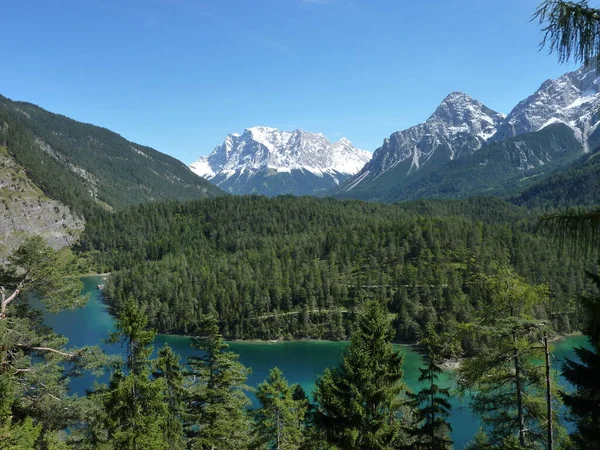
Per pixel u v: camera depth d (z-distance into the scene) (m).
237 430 38.28
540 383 25.27
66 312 165.38
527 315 26.70
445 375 96.25
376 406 26.47
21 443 21.39
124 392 26.12
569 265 142.38
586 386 18.12
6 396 22.61
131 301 27.58
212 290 159.50
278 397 39.59
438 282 148.12
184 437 37.69
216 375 37.53
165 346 37.53
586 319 11.95
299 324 145.75
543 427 25.62
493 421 27.45
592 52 9.40
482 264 152.62
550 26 9.64
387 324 29.23
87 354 29.48
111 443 26.42
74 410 27.78
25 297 30.91
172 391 36.50
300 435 40.06
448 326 123.12
